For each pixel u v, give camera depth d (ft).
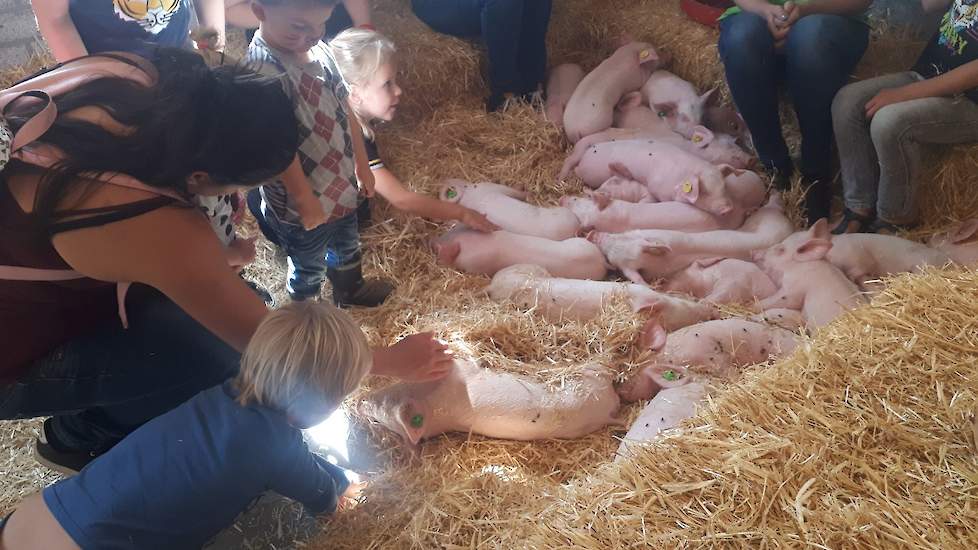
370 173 8.21
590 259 9.11
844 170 9.37
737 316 8.46
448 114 11.05
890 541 4.47
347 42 8.05
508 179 10.60
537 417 7.20
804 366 5.63
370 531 6.38
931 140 8.78
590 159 10.62
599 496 5.16
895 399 5.28
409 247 9.39
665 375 7.57
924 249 8.61
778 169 10.10
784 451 5.02
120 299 5.13
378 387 7.59
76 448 6.57
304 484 5.87
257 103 4.59
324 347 5.27
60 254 4.67
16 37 10.87
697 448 5.22
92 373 5.75
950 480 4.74
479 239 9.09
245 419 5.32
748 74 9.44
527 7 10.68
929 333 5.68
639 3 12.56
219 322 5.15
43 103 4.56
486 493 6.57
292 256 8.09
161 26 6.77
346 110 7.59
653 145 10.23
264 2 6.52
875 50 10.48
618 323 8.07
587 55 12.80
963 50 8.61
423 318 8.30
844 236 8.91
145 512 5.14
